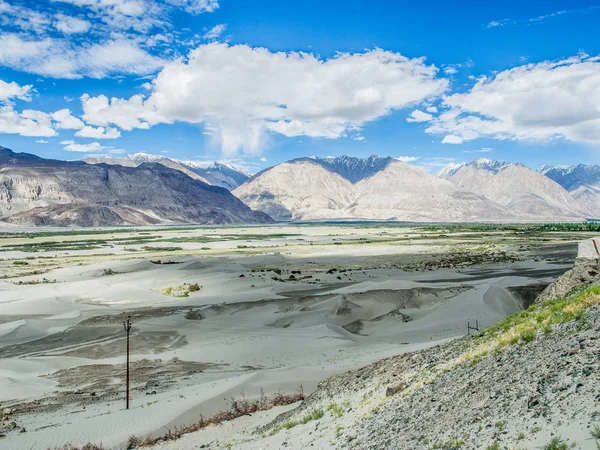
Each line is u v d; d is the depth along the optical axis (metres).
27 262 110.75
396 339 45.72
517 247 127.62
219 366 38.88
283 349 43.12
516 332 14.76
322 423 15.88
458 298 58.47
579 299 14.21
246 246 150.00
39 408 28.22
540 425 8.30
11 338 49.03
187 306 61.56
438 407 11.95
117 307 61.78
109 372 37.91
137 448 20.23
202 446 18.75
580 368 9.58
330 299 60.66
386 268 90.94
